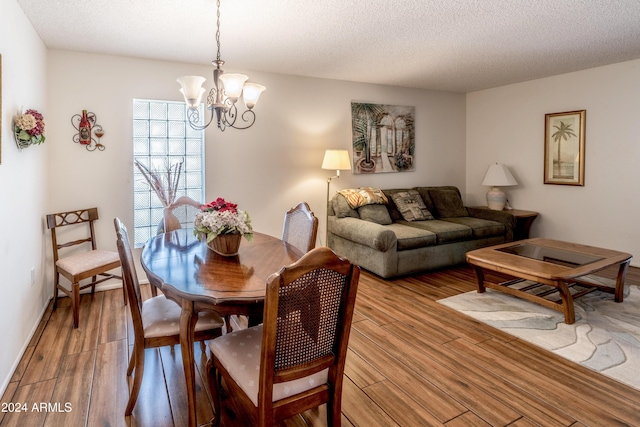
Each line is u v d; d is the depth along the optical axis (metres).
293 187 4.50
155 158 3.81
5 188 2.10
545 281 2.75
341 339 1.44
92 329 2.72
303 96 4.48
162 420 1.77
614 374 2.14
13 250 2.23
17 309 2.28
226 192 4.11
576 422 1.75
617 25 3.00
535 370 2.20
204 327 1.87
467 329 2.74
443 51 3.59
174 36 3.07
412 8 2.61
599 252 3.29
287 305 1.27
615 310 3.04
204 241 2.48
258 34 3.06
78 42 3.16
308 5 2.53
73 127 3.38
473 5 2.58
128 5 2.50
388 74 4.46
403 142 5.27
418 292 3.53
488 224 4.57
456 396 1.95
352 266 1.36
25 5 2.46
